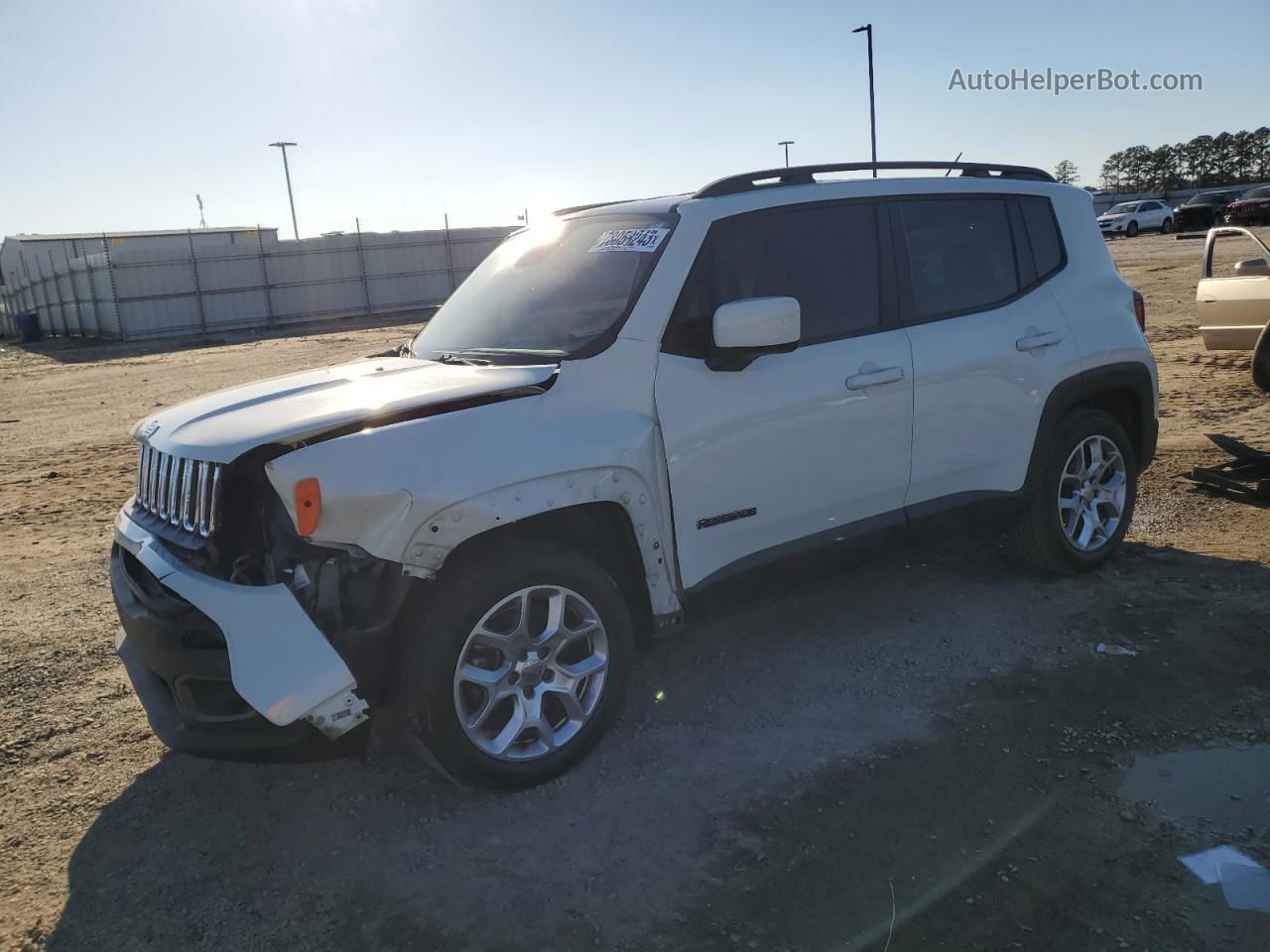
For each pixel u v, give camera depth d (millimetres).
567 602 3170
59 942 2580
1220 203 39625
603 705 3240
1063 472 4457
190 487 3018
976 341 4117
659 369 3361
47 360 27047
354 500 2738
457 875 2764
